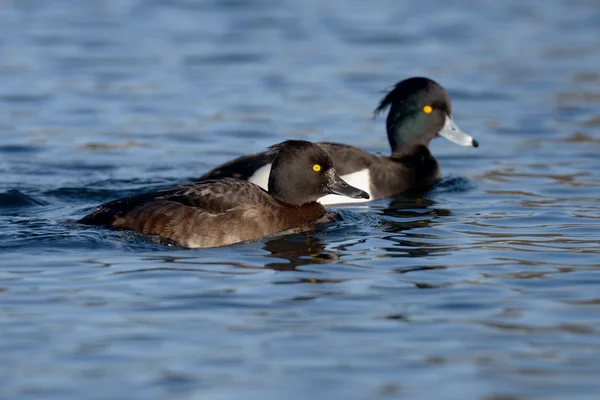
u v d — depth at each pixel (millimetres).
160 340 8352
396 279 10000
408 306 9195
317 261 10609
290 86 21812
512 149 17562
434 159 15773
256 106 20312
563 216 12914
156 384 7523
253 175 13906
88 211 12891
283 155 12336
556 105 20328
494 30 26891
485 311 9078
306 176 12266
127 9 28984
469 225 12477
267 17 28297
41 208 13109
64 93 20938
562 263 10602
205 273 10078
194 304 9180
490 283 9883
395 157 15656
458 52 24609
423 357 8062
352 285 9781
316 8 29516
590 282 9906
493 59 23938
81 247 10805
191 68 23078
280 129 18734
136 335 8445
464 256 10883
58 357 7996
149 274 10016
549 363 7957
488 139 18266
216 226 11172
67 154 17000
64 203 13531
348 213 12961
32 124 18828
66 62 23203
